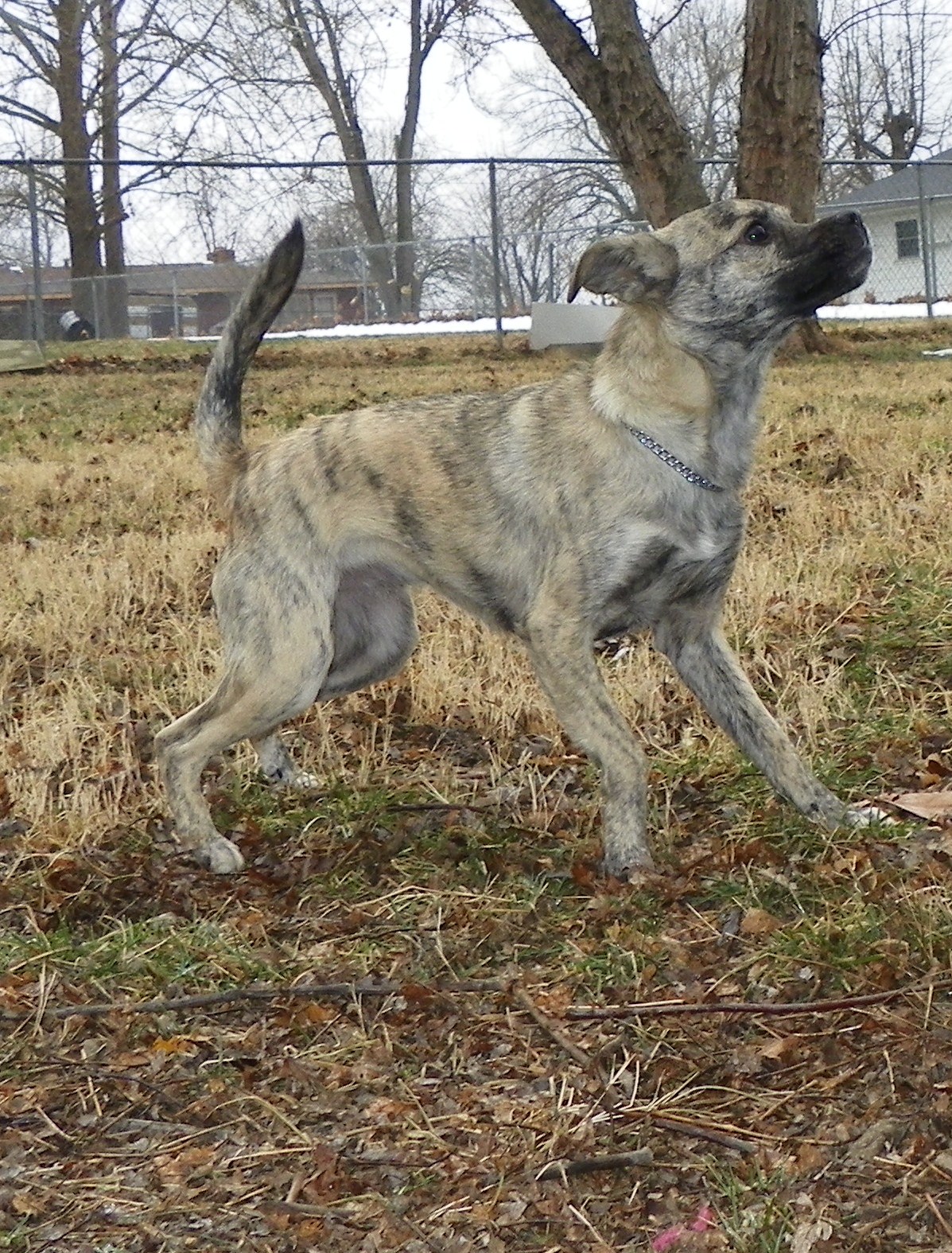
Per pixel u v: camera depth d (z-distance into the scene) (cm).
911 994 178
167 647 345
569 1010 183
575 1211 147
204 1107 171
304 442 255
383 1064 176
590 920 209
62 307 1387
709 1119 160
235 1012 193
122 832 250
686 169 829
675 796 252
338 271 1438
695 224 233
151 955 207
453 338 1131
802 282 229
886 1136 152
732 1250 139
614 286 232
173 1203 154
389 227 2011
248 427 621
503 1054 177
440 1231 146
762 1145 154
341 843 242
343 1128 165
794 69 783
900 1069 164
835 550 368
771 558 368
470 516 240
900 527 386
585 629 230
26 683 329
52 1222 152
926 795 237
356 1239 146
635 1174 153
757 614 329
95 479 526
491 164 867
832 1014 177
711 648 244
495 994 190
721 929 204
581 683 229
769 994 185
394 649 274
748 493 435
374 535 249
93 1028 191
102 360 1049
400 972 199
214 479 266
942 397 628
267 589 248
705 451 229
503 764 275
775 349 237
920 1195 143
